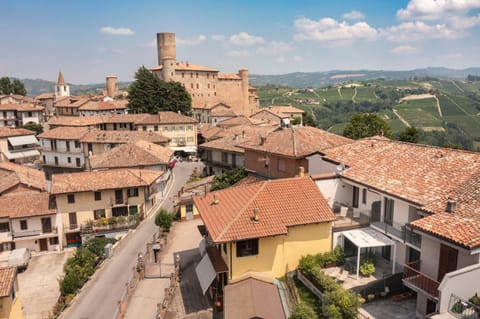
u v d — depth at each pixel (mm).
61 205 54125
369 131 93312
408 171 32656
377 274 29734
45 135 96500
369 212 33344
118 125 109125
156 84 128375
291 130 50812
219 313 29672
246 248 29219
